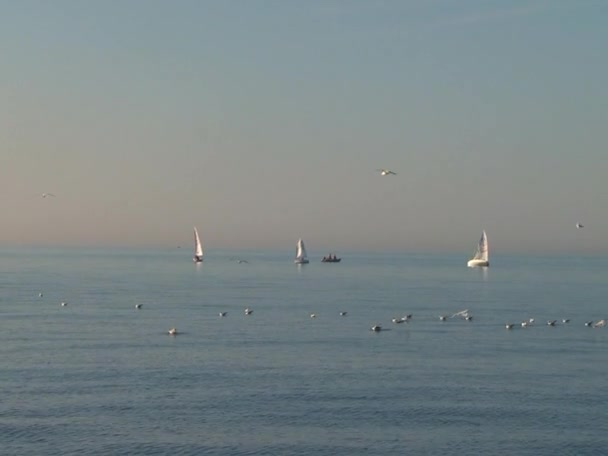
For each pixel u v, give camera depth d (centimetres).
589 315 17700
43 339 13100
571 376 10319
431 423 8238
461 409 8719
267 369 10638
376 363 11138
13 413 8419
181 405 8775
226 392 9344
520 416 8475
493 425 8188
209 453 7369
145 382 9794
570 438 7825
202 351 12019
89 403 8812
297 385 9706
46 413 8425
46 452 7331
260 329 14700
